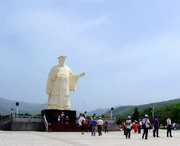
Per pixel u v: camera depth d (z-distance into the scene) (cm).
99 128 5047
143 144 3334
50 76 6819
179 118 14038
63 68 6838
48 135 4681
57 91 6719
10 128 6259
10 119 6425
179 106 14938
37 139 3700
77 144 3131
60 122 6391
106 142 3512
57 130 6075
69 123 6284
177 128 11425
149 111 14850
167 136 4925
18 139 3625
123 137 4584
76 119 6562
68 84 6812
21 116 6669
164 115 14275
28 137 4041
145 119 4338
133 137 4681
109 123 7062
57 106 6681
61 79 6738
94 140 3803
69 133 5556
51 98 6756
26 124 6300
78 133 5638
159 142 3675
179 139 4309
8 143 3039
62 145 2975
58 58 6906
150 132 6762
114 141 3709
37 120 6391
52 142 3316
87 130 6150
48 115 6475
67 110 6556
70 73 6912
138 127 6128
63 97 6712
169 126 4909
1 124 6669
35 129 6288
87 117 6519
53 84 6775
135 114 14775
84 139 3938
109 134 5500
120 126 7188
